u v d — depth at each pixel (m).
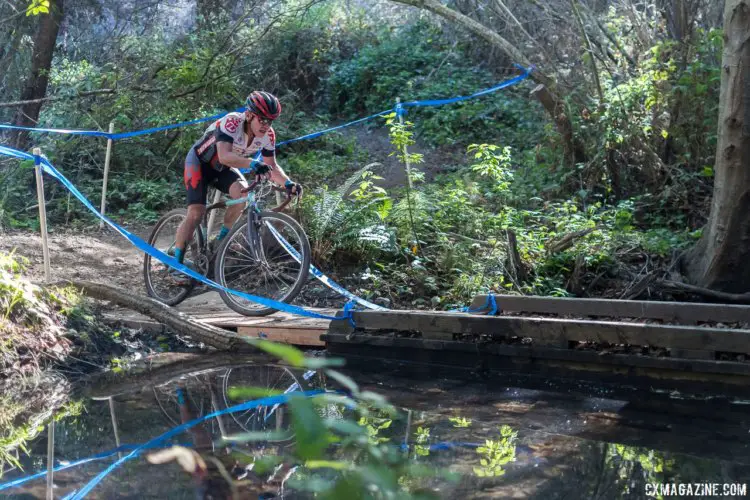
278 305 5.77
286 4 15.19
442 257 7.44
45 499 2.71
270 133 5.80
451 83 15.00
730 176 6.52
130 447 3.36
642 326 4.56
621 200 9.20
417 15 17.25
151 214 11.10
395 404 4.12
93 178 12.41
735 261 6.59
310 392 4.40
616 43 10.09
